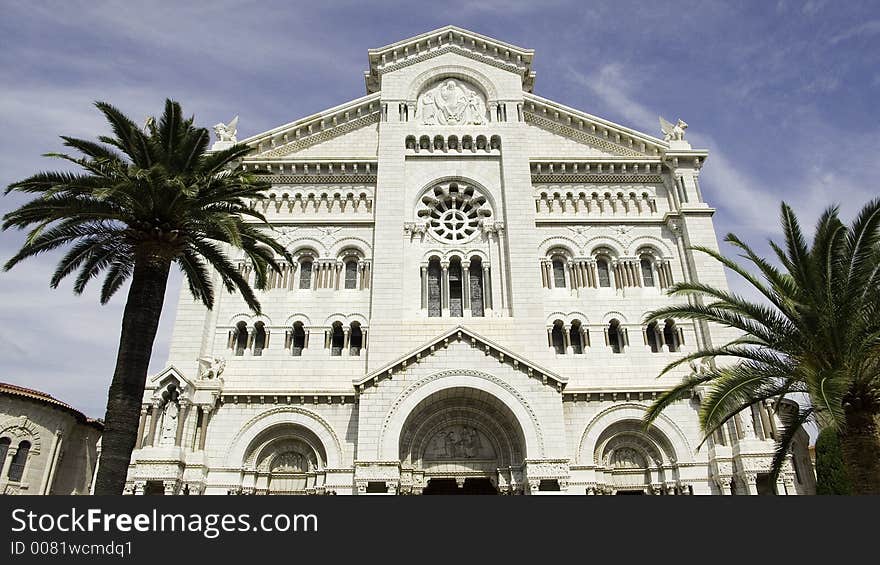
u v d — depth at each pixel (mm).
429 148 47594
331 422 38594
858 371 23453
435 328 40938
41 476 49188
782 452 26938
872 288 24453
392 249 43312
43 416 50219
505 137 47594
